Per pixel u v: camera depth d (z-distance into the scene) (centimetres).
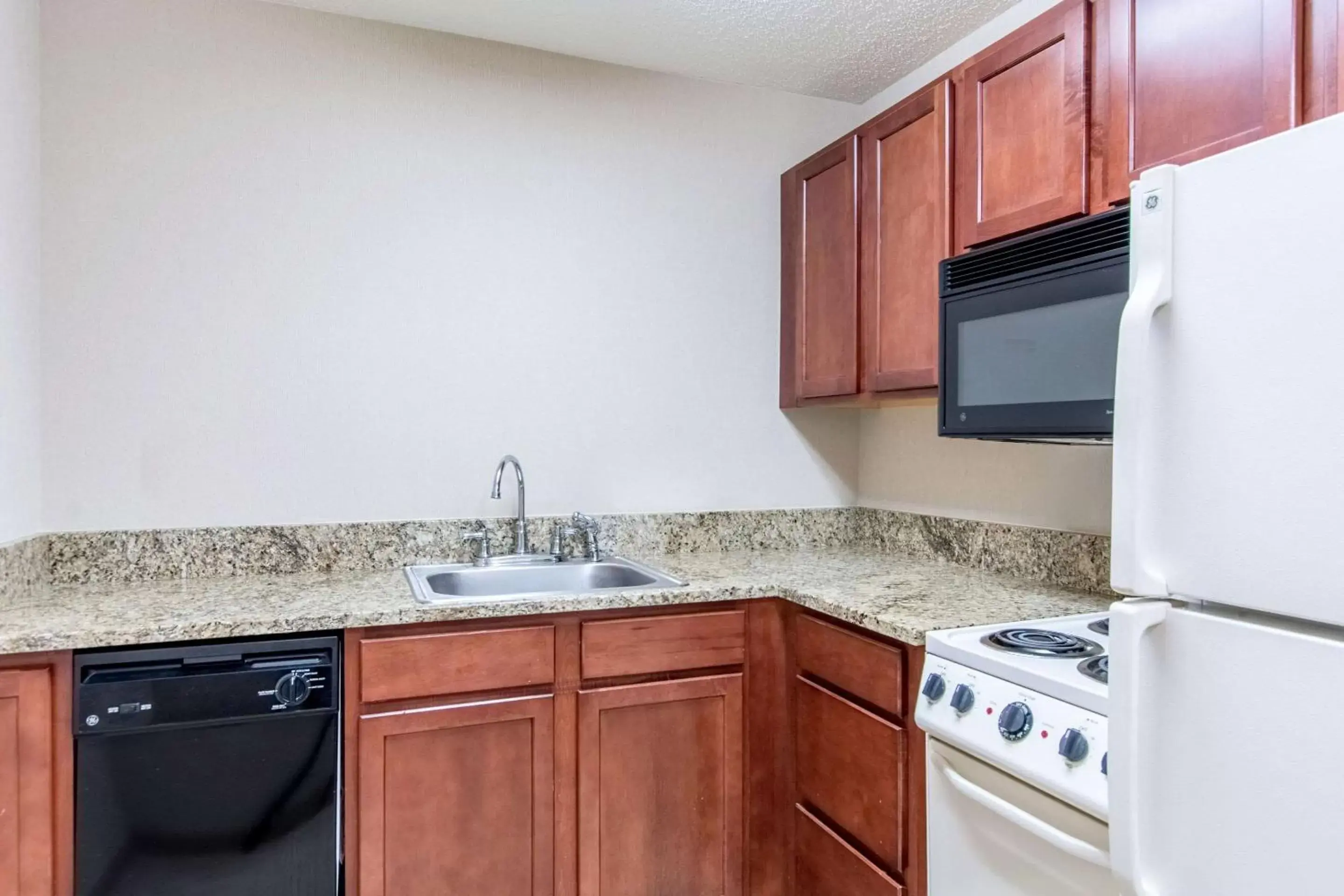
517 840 174
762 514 258
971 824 134
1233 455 77
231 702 153
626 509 243
